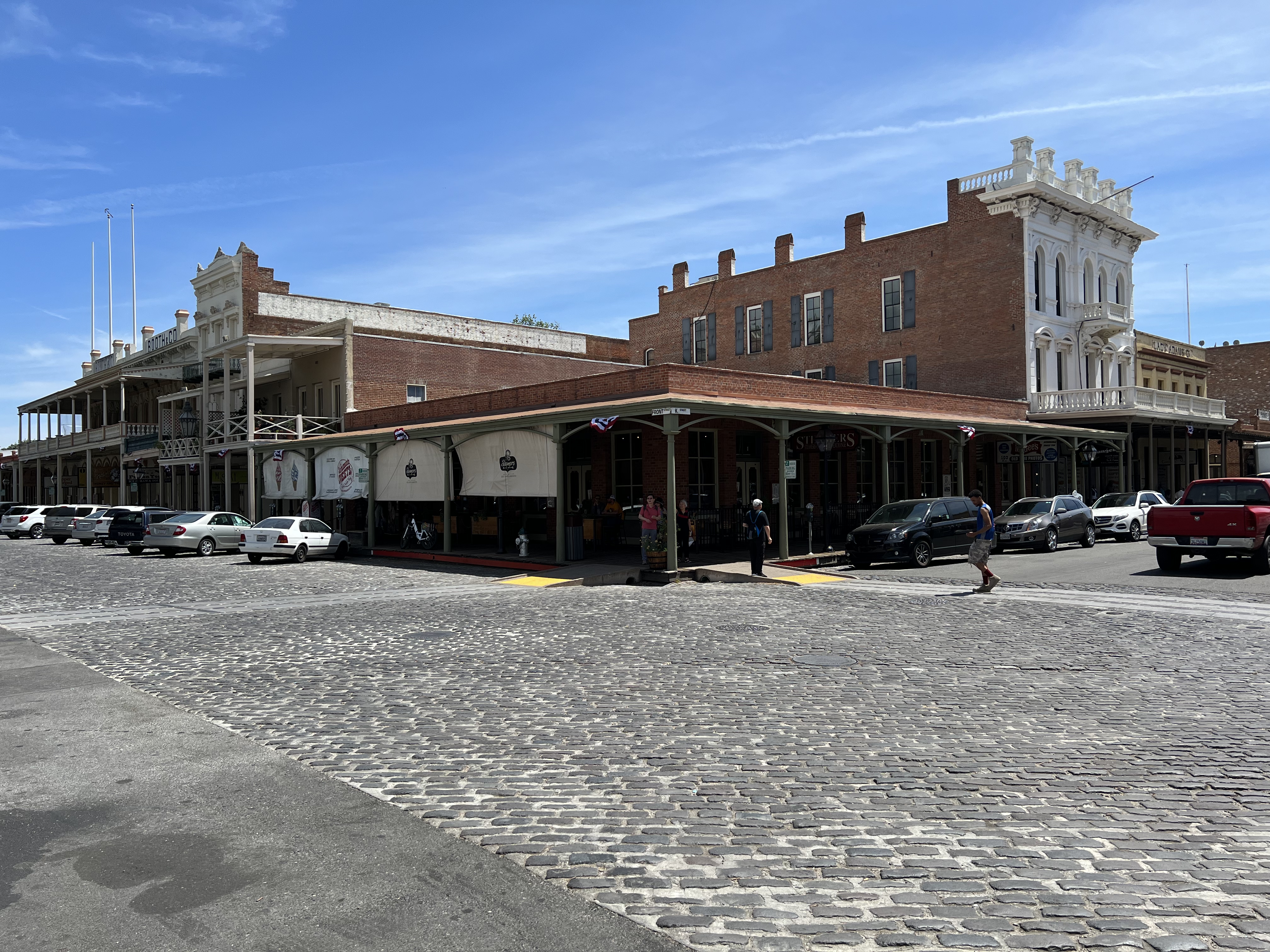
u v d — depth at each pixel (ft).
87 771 21.30
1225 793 18.90
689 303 176.96
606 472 90.84
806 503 98.43
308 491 107.96
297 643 40.04
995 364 129.08
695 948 12.66
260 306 149.38
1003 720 25.09
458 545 95.55
